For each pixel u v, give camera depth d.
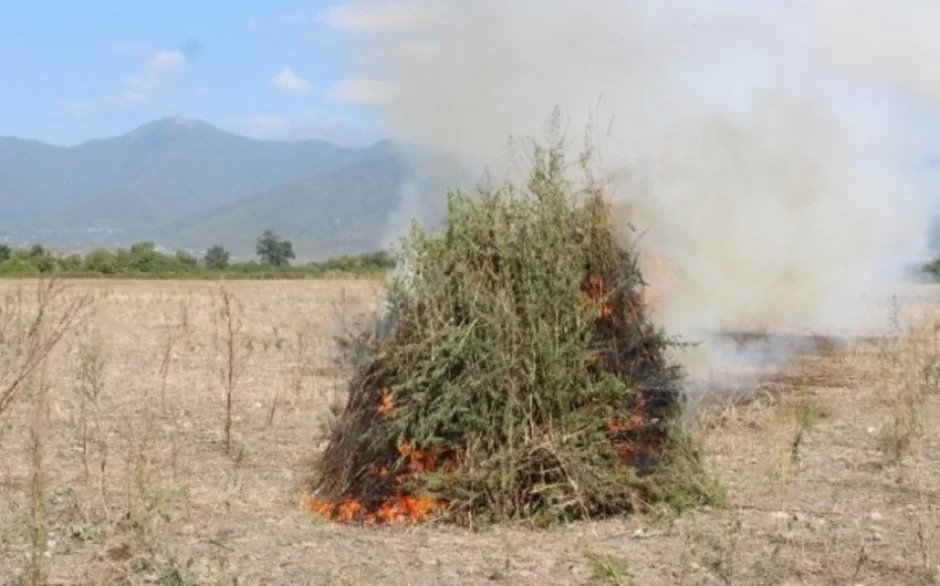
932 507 8.16
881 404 12.45
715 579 6.43
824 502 8.31
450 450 7.76
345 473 7.95
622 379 7.91
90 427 10.82
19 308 15.52
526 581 6.38
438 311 7.79
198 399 12.80
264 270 51.09
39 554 6.23
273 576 6.39
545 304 7.80
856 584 6.43
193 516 7.81
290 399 12.70
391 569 6.60
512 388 7.68
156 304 27.94
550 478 7.71
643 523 7.66
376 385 7.94
